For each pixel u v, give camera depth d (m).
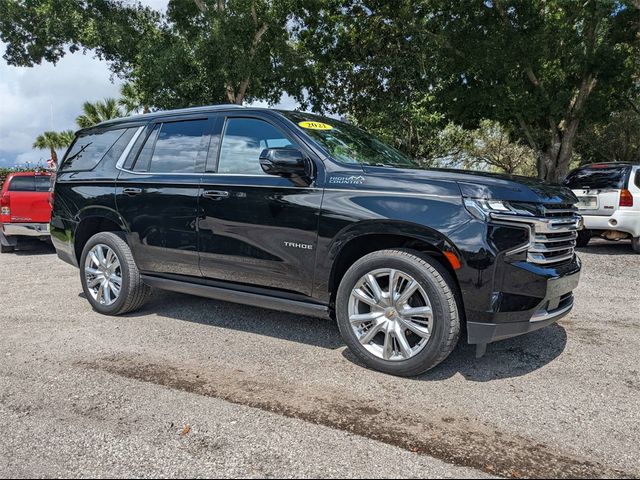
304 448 2.50
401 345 3.36
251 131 4.11
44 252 10.37
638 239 8.65
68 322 4.68
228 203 4.00
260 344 4.06
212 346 4.01
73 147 5.44
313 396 3.10
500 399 3.08
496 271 3.08
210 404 2.98
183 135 4.50
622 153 28.83
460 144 28.47
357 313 3.55
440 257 3.44
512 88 16.41
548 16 16.08
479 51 15.91
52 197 5.41
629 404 3.03
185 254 4.31
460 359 3.73
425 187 3.30
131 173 4.71
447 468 2.34
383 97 18.56
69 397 3.07
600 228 8.74
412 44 17.44
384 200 3.36
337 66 18.25
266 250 3.83
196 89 15.98
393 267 3.35
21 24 18.33
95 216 4.92
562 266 3.49
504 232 3.10
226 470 2.31
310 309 3.74
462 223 3.13
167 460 2.39
